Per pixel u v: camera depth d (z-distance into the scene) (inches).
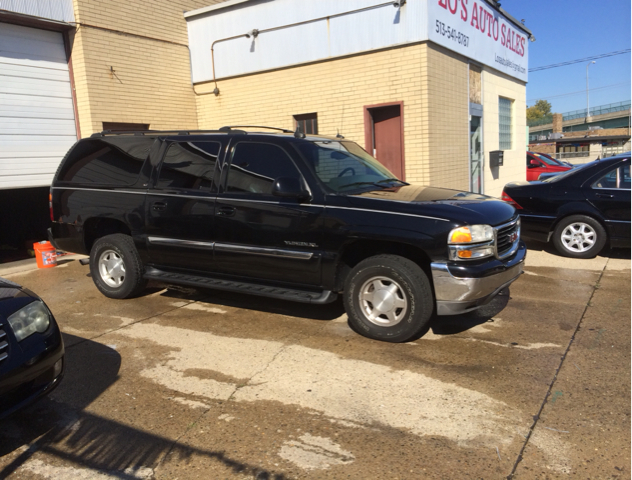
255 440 118.9
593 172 286.7
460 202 175.5
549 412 126.7
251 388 143.8
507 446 113.6
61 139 366.0
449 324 189.5
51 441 121.9
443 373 149.1
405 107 364.2
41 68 350.9
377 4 361.1
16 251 401.1
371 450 113.6
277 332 185.9
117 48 383.9
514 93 561.3
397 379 146.2
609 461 107.4
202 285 202.5
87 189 231.8
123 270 227.6
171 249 209.0
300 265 180.4
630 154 286.4
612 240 282.2
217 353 168.6
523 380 143.6
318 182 180.2
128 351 172.2
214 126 456.8
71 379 152.6
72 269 301.0
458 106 411.5
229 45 432.1
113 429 125.8
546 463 107.4
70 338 185.8
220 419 128.3
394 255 169.5
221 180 197.2
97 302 229.5
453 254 158.6
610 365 151.3
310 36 394.0
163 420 129.0
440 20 366.6
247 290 192.4
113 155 231.1
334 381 146.3
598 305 206.4
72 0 354.0
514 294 224.8
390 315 169.9
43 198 421.1
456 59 404.2
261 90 425.1
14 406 117.1
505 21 505.4
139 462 112.6
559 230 293.6
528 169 713.6
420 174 366.6
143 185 215.9
